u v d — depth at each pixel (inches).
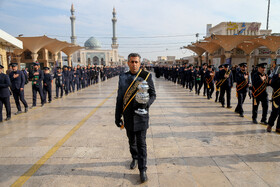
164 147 143.6
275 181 101.5
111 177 106.4
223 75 271.1
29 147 145.0
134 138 112.8
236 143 150.6
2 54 479.5
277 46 1028.5
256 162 121.3
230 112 250.7
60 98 375.6
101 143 151.5
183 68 572.4
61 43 1224.8
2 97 211.9
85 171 112.4
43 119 222.7
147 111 105.1
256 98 198.8
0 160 125.7
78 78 491.2
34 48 1044.5
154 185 99.1
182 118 221.5
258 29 1290.6
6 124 204.2
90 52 3501.5
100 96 393.7
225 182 101.1
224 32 1280.8
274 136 165.3
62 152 136.3
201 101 328.5
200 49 1519.4
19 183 101.3
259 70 193.8
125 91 103.0
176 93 426.3
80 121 212.8
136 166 116.9
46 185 99.6
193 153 133.9
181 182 101.5
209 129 183.6
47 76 320.8
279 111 169.6
